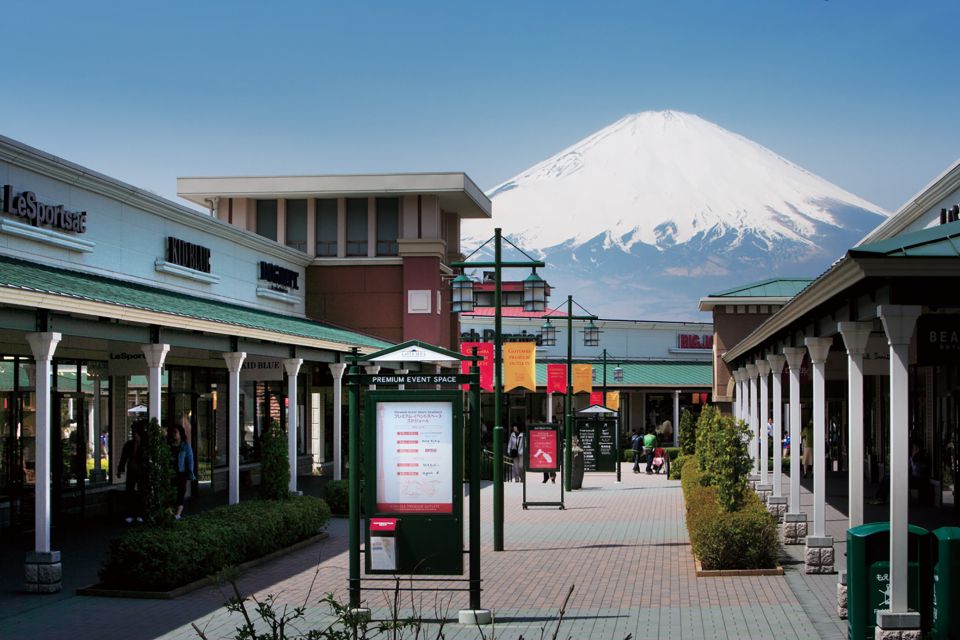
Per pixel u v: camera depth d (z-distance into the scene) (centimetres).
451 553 1230
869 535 1038
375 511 1241
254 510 1714
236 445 2019
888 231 2748
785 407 4409
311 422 3756
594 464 4209
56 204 2169
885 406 2931
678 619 1224
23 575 1526
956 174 2120
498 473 1911
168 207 2631
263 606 700
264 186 3891
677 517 2462
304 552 1819
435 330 3838
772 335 1931
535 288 2027
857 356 1238
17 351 2002
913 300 1020
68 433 2183
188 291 2789
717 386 5006
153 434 1477
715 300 4944
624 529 2216
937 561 1008
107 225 2370
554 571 1622
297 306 3734
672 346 6888
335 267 3894
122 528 2077
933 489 2558
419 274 3853
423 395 1243
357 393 1262
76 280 1855
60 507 2138
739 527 1555
